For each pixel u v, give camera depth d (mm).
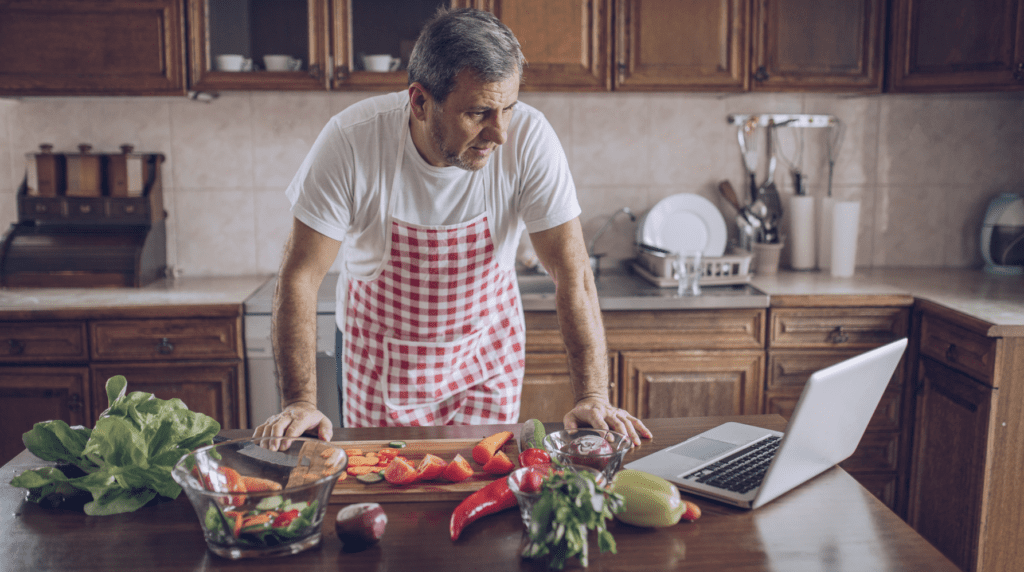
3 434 2340
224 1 2459
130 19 2426
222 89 2477
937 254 3012
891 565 848
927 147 2941
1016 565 2102
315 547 894
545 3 2488
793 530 932
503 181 1445
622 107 2869
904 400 2447
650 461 1123
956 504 2188
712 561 855
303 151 2830
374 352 1607
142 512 990
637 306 2377
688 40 2539
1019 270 2816
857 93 2650
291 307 1351
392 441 1210
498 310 1640
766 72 2557
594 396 1379
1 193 2770
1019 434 2023
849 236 2730
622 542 903
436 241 1468
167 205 2828
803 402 907
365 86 2504
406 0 2498
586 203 2920
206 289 2564
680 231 2859
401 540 909
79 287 2564
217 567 845
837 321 2414
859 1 2561
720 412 2453
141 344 2318
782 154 2930
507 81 1119
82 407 2334
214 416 2361
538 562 853
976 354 2062
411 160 1396
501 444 1162
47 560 862
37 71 2426
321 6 2459
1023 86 2404
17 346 2291
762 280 2684
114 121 2770
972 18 2445
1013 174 2959
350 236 1524
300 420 1193
